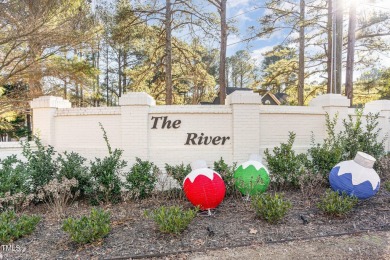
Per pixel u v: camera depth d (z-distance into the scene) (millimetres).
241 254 3111
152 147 6551
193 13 13461
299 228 3748
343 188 4652
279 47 16828
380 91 16438
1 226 3426
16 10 7852
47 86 10625
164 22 13438
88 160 6773
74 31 8836
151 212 4371
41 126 7055
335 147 6090
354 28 11734
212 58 16906
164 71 14922
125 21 12945
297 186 5699
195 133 6672
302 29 14523
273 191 5559
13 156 5164
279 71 17969
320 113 7266
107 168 5164
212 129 6715
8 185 4367
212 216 4262
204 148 6688
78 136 6934
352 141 6617
